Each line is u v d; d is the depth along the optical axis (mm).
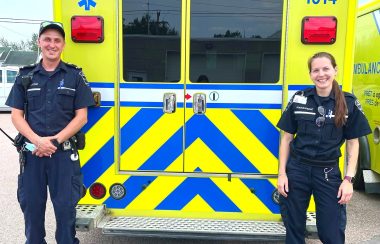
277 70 3359
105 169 3498
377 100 5203
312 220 3301
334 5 3242
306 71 3326
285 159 3014
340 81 3297
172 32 3383
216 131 3420
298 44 3307
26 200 3080
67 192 3051
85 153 3494
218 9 3344
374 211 5199
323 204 2877
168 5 3359
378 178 5434
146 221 3408
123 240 4164
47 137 2975
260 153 3418
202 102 3398
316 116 2809
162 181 3479
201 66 3393
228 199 3465
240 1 3332
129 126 3461
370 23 5465
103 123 3463
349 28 3238
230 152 3430
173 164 3467
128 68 3424
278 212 3453
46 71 3057
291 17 3281
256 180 3434
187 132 3436
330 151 2814
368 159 5453
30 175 3055
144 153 3477
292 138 3045
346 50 3262
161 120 3439
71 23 3377
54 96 3033
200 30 3367
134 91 3432
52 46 2986
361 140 5590
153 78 3420
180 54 3387
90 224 3207
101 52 3404
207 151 3439
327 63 2734
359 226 4660
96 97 3439
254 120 3396
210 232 3211
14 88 3086
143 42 3396
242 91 3383
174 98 3416
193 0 3346
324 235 2932
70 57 3416
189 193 3480
